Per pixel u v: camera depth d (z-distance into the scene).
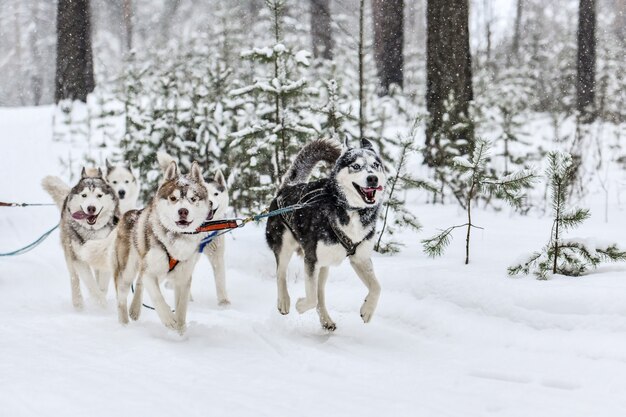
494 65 20.30
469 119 10.56
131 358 4.45
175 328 5.26
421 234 8.43
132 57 14.23
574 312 4.75
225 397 3.63
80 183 6.66
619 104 16.64
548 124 15.32
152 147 10.83
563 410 3.56
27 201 11.57
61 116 15.06
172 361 4.40
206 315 6.04
